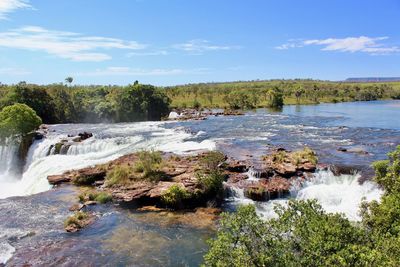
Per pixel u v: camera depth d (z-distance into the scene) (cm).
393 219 1489
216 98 16825
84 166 4112
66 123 8788
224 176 3256
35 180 3944
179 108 12575
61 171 3997
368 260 997
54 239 2316
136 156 4031
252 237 1215
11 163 5231
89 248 2192
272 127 6894
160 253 2134
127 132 6259
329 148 4475
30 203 2991
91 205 2942
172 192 2891
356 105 14888
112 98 9469
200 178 3047
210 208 2875
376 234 1226
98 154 4775
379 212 1588
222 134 5900
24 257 2073
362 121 8125
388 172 2080
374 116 9438
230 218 1297
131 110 9038
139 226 2539
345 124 7475
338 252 1027
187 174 3275
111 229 2486
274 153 4009
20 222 2584
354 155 3994
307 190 3069
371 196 2902
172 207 2891
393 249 1109
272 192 3016
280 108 13525
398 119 8569
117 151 4847
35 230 2455
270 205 2914
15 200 3072
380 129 6406
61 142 5106
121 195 3039
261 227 1227
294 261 1105
